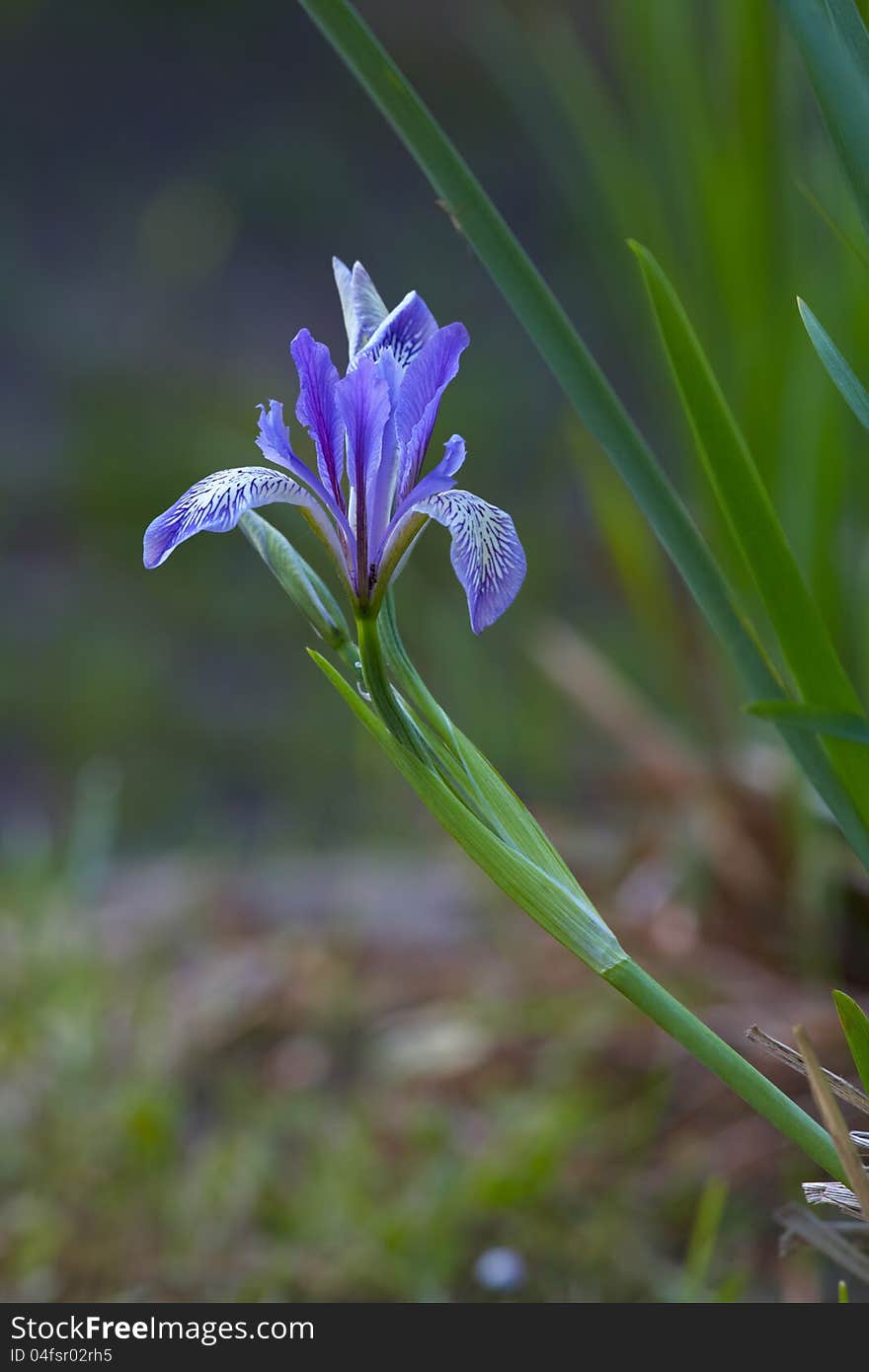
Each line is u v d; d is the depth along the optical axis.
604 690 1.46
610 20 1.40
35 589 2.76
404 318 0.81
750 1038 0.79
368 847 1.89
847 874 1.20
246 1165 1.16
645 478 0.80
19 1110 1.22
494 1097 1.27
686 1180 1.14
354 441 0.79
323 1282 1.07
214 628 2.67
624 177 1.34
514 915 1.51
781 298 1.19
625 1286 1.05
